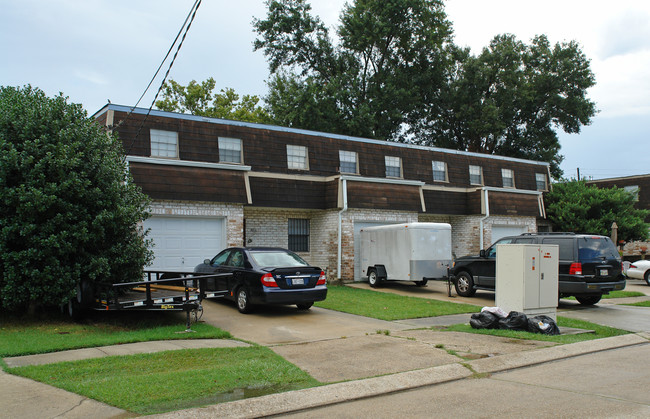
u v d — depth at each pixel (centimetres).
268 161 1931
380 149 2264
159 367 714
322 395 601
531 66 3869
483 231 2438
